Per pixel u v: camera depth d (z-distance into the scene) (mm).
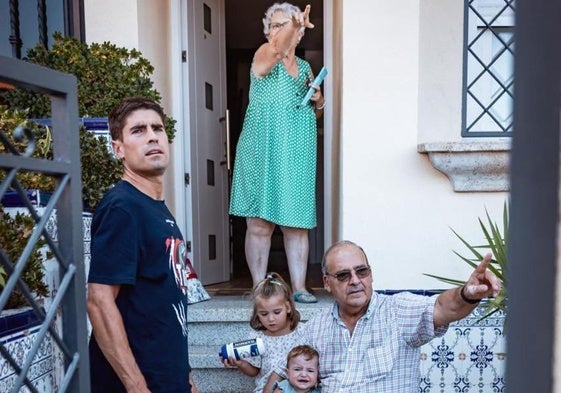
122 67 2236
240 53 4957
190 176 3014
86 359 928
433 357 2465
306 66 2646
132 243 1238
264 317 2041
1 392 1239
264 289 2043
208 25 3273
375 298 1645
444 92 2508
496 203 2449
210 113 3314
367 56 2469
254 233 2666
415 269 2506
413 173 2488
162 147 1368
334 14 2822
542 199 495
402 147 2490
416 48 2449
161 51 2793
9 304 1372
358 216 2520
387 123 2486
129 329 1278
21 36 2553
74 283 902
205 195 3240
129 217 1245
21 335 1326
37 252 1425
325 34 2865
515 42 510
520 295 529
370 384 1562
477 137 2527
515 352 542
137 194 1321
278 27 2453
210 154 3320
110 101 2119
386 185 2504
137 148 1337
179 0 2902
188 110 2980
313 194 2650
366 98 2482
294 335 1985
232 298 2834
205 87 3234
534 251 508
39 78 809
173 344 1322
